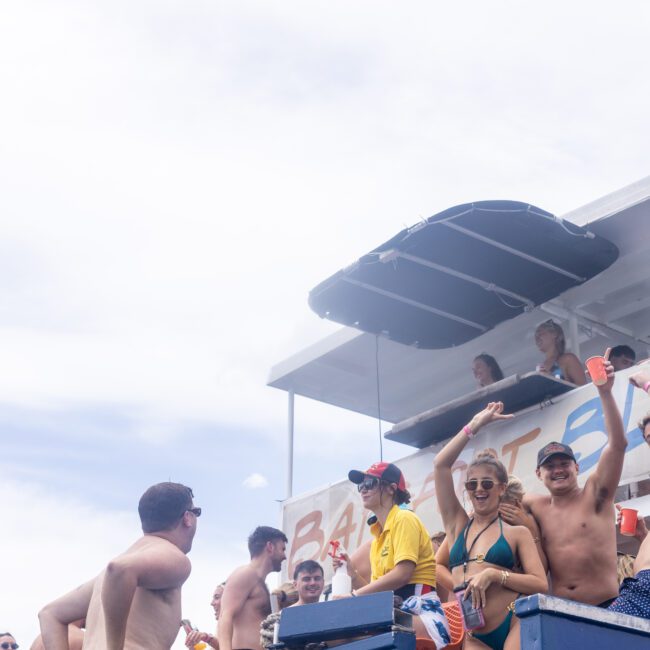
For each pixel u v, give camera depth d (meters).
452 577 5.36
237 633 6.26
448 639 5.04
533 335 10.98
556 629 3.96
